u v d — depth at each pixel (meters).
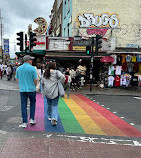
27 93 4.10
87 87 14.12
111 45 15.06
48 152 2.99
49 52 14.83
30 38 11.51
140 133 4.12
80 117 5.36
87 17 15.82
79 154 2.97
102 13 15.79
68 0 17.95
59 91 4.30
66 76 8.84
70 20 16.61
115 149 3.22
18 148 3.09
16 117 5.05
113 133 4.06
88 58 14.44
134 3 15.71
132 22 15.77
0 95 9.03
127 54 13.16
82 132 4.03
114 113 6.08
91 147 3.26
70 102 7.91
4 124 4.36
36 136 3.66
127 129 4.39
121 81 13.88
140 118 5.50
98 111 6.29
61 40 15.05
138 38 15.83
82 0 15.80
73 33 15.98
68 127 4.33
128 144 3.47
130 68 14.70
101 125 4.63
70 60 16.11
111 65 13.89
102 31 15.82
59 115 5.50
